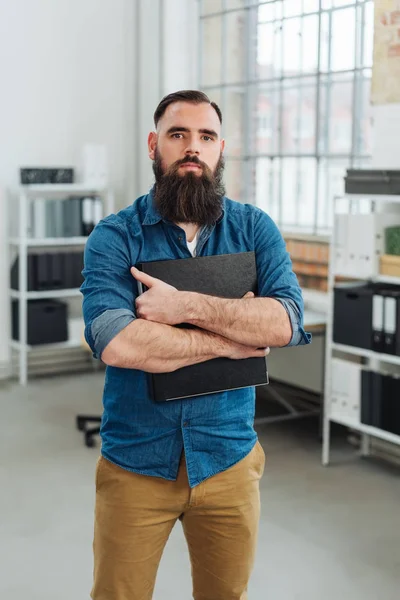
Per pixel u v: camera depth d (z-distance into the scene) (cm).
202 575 204
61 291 656
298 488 427
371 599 309
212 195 191
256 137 608
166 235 195
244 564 200
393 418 429
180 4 654
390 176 409
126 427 192
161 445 189
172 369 184
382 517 390
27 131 663
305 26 556
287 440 511
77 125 684
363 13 510
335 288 450
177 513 195
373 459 476
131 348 181
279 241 204
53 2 662
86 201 657
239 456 195
